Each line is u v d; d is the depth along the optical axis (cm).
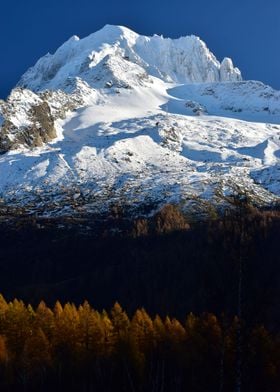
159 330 12825
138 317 13288
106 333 13225
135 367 12156
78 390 12150
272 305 4853
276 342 6688
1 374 12350
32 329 13488
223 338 5078
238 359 4906
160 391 11281
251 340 5088
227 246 4962
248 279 4800
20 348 13288
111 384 12131
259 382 5750
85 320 13500
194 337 10219
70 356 12962
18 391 12231
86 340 13200
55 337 13388
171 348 12219
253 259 4853
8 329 13550
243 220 5109
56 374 12519
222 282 4897
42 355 12638
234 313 4884
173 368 11762
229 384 5762
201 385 6444
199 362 7831
